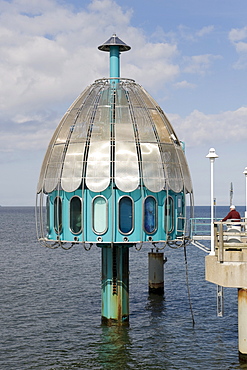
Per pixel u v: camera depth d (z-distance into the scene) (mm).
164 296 43688
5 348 29469
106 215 31125
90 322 34750
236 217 29578
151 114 33469
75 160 31828
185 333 32281
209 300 42031
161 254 45062
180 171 33125
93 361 27438
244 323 26172
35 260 70500
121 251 33438
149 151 31906
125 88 34406
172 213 32531
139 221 31375
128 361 27469
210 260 26312
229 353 28406
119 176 30922
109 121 32219
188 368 26344
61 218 32375
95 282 51094
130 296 43688
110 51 35562
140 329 33094
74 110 33969
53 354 28500
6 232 133000
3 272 57844
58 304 40469
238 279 25500
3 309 38719
